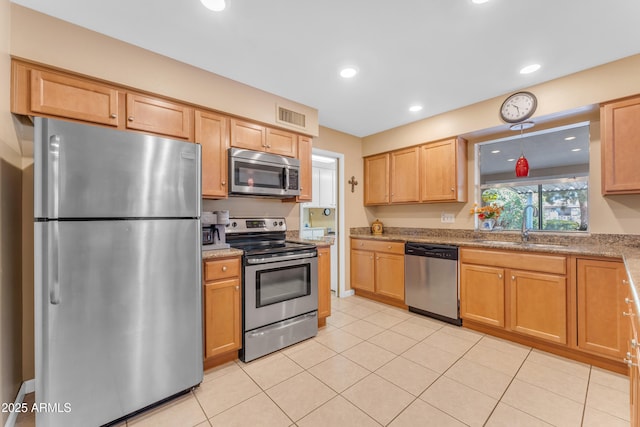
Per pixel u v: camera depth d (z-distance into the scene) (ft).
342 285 12.74
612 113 7.11
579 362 6.98
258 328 7.46
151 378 5.24
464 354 7.43
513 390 5.87
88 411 4.59
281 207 10.53
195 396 5.77
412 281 10.55
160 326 5.32
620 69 6.95
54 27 5.50
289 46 6.49
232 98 8.07
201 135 7.55
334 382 6.23
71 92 5.73
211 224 7.61
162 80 6.82
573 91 7.66
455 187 10.37
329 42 6.34
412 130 11.68
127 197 4.92
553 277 7.27
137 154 5.04
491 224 10.31
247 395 5.81
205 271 6.61
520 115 8.57
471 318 8.91
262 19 5.58
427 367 6.80
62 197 4.32
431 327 9.29
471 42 6.32
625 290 6.20
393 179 12.54
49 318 4.24
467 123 9.91
